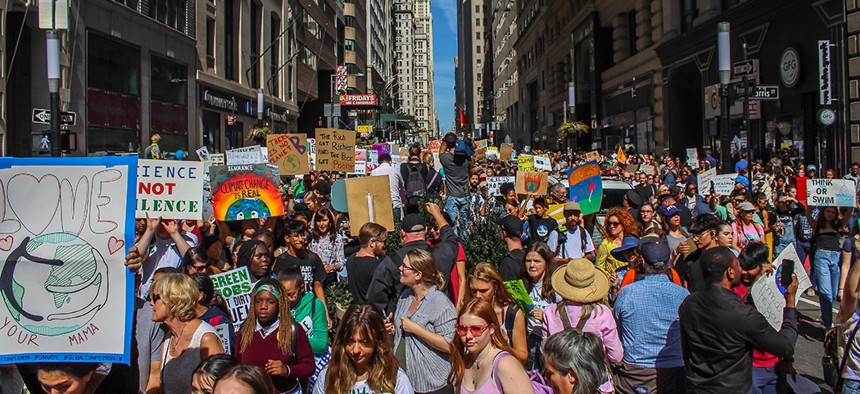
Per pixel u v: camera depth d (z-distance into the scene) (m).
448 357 5.46
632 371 5.73
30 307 4.27
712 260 5.15
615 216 8.00
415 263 5.59
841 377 5.71
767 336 5.00
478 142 33.09
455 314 5.58
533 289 6.50
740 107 28.75
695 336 5.21
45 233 4.31
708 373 5.16
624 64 44.81
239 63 41.03
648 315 5.73
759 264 5.92
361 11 93.44
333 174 18.39
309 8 58.28
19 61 22.09
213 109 36.56
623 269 7.58
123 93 26.64
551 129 69.06
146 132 28.47
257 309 5.33
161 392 5.09
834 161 22.44
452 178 13.69
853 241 8.59
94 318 4.28
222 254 8.66
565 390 4.21
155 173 6.77
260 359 5.26
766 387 5.63
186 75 32.94
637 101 42.50
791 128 25.64
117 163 4.35
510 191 11.67
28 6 20.58
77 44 23.05
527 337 6.51
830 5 22.48
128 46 26.98
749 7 27.00
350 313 4.64
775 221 12.92
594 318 5.57
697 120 36.69
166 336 5.11
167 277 4.95
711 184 15.88
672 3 35.75
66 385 4.27
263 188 8.89
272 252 7.79
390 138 93.62
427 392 5.39
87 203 4.34
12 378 4.66
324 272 7.96
